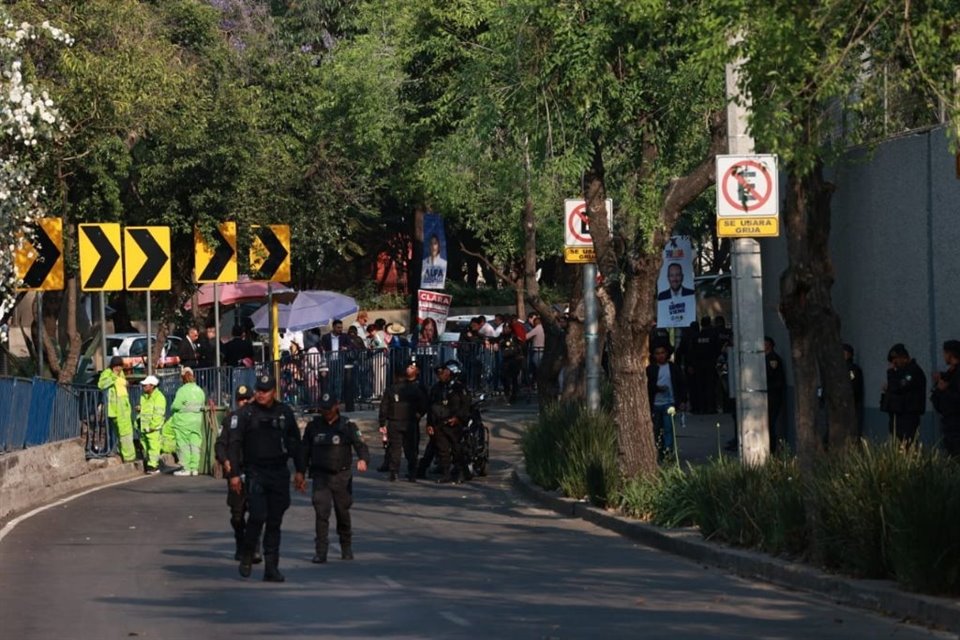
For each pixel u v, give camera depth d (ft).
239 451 113.70
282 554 130.00
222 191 267.18
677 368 199.00
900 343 158.40
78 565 123.65
